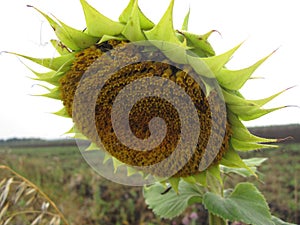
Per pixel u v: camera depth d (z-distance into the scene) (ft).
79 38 0.93
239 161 0.95
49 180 4.47
